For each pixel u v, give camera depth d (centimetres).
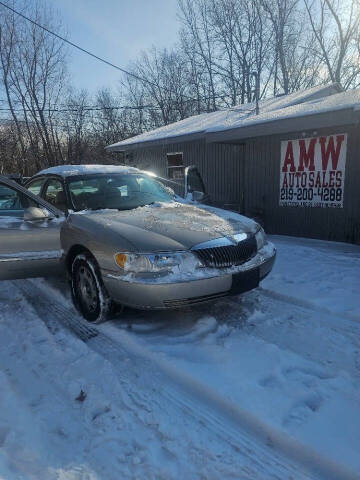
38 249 433
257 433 242
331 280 521
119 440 238
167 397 278
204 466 218
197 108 2633
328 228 827
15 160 2536
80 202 470
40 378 305
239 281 361
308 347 344
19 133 2433
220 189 1137
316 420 246
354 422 244
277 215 928
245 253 375
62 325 400
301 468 216
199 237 358
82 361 326
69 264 427
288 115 780
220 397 270
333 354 332
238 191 1080
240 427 248
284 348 342
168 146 1325
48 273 449
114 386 290
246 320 399
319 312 420
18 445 230
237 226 398
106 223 387
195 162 1214
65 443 235
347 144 772
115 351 343
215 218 417
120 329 376
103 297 374
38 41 2359
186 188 720
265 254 402
